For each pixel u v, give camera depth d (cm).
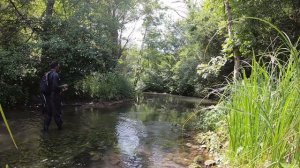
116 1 1905
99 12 1490
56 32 1279
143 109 1309
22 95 1141
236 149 421
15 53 1111
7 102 1077
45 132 738
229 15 768
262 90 383
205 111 905
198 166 486
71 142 651
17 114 980
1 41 1205
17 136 684
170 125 897
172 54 3550
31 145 614
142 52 3397
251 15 734
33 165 493
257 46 761
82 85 1404
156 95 2622
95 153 571
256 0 735
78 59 1265
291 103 323
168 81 3300
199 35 1730
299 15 745
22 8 1284
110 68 1416
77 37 1285
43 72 1223
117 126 856
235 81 463
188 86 2756
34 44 1164
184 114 1162
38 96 1233
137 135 745
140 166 500
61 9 1451
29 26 1257
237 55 764
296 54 315
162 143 666
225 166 440
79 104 1302
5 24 1228
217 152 546
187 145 645
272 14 739
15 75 1062
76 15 1314
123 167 494
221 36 1551
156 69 3494
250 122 384
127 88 1764
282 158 315
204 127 784
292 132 310
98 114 1072
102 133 754
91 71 1331
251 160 354
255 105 377
